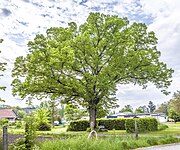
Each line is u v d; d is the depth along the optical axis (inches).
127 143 440.5
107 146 393.1
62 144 371.9
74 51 1011.3
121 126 1248.2
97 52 1089.4
